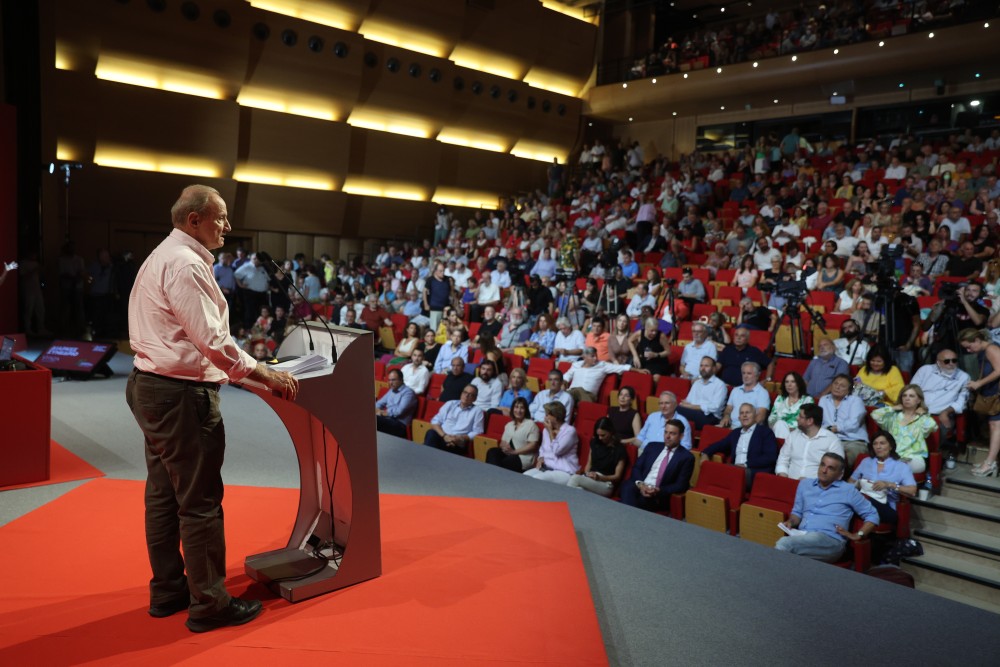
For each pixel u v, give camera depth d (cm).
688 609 295
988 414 615
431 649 236
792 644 270
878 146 1477
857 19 1560
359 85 1631
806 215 1209
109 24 1316
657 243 1273
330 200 1681
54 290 1293
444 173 1852
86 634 238
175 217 238
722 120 1942
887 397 657
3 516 363
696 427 691
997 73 1495
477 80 1823
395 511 379
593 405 709
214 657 226
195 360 236
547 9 1881
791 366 746
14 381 411
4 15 1232
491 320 1042
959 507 568
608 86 1962
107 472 446
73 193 1341
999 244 922
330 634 243
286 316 1172
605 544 364
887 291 718
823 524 495
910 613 302
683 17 2103
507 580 294
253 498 393
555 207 1614
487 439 670
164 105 1409
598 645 244
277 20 1491
